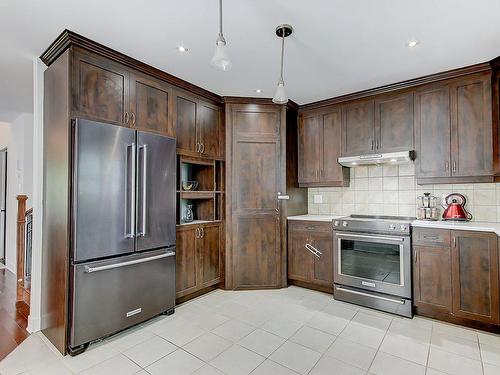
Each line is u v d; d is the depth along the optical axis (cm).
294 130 390
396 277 282
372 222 297
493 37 221
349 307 298
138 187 249
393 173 346
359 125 340
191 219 349
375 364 198
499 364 197
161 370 192
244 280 348
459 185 303
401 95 313
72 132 214
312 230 344
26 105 386
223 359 204
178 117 302
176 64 265
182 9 187
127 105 252
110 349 217
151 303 259
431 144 293
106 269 224
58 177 224
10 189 471
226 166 350
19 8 184
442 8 187
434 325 257
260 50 241
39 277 248
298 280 356
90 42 223
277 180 358
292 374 188
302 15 194
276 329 249
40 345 223
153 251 262
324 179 367
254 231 352
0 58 254
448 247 258
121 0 177
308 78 298
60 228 220
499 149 258
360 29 211
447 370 191
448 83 285
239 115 354
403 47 237
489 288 238
